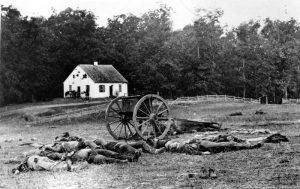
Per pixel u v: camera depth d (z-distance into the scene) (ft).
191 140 55.47
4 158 56.54
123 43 323.57
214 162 44.91
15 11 272.10
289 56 314.14
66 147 52.08
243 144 53.26
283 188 32.19
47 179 39.47
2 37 249.14
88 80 241.14
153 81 281.95
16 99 264.31
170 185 34.78
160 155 51.80
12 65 253.65
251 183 34.19
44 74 279.28
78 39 295.48
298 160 43.75
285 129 82.17
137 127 65.57
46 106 194.18
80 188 35.06
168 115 70.23
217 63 331.98
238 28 362.33
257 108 151.23
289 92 328.70
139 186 34.86
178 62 302.45
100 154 47.57
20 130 119.03
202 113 145.18
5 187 36.88
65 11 310.04
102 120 140.77
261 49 330.13
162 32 352.28
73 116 147.84
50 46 299.38
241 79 323.78
